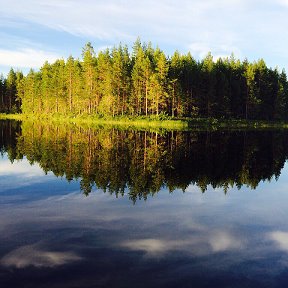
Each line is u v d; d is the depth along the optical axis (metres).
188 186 15.27
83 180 15.72
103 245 8.20
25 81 110.06
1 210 10.98
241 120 75.94
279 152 29.66
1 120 79.12
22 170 18.00
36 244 8.16
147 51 87.44
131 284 6.41
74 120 76.50
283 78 92.06
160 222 10.12
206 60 80.81
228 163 22.34
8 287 6.18
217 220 10.48
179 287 6.36
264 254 7.97
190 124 63.56
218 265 7.32
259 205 12.41
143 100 75.56
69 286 6.27
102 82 79.88
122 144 31.05
